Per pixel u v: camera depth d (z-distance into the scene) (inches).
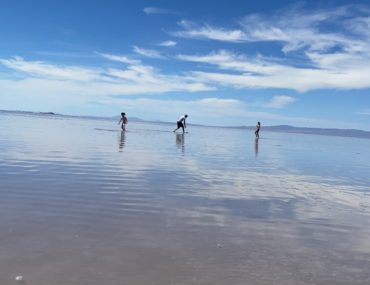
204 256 247.1
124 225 303.9
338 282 219.5
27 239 257.4
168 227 305.9
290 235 306.2
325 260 253.6
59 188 426.0
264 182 573.9
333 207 425.1
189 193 447.8
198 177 575.5
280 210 391.2
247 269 230.4
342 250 276.1
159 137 1616.6
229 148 1274.6
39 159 660.1
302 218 363.9
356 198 493.0
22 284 193.6
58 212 328.8
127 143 1153.4
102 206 360.2
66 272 210.8
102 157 746.8
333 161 1050.1
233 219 343.9
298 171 753.0
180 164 720.3
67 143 1028.5
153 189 457.4
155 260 235.6
